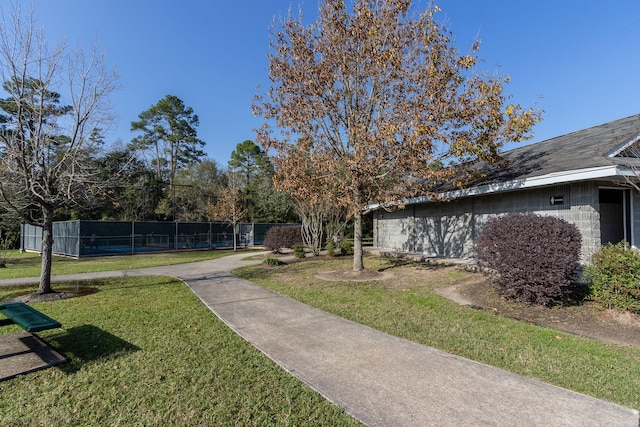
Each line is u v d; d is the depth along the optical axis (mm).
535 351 4062
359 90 9078
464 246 11648
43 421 2623
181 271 11797
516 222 5961
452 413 2658
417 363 3686
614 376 3377
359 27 8227
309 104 9016
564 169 7062
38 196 6824
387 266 11250
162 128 39656
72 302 6801
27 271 11859
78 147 7359
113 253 20734
